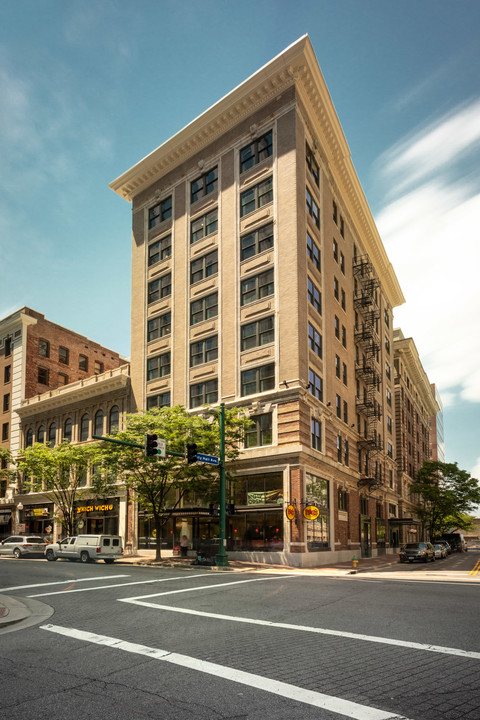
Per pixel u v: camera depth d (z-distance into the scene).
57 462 38.19
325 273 38.06
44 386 54.66
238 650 8.30
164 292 40.81
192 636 9.37
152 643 8.85
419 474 67.81
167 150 41.38
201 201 39.22
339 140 40.62
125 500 39.28
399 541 56.50
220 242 37.03
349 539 37.88
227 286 35.88
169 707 5.78
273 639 9.07
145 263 42.75
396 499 57.38
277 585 17.34
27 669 7.35
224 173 37.94
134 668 7.32
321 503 32.97
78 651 8.35
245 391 33.53
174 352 38.53
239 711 5.64
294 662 7.58
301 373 31.39
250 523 31.36
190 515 31.30
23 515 48.66
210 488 33.78
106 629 10.10
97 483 38.00
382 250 55.00
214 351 35.94
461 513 76.44
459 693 6.19
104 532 41.03
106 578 19.67
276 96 35.59
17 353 53.56
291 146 34.06
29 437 50.53
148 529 37.72
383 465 51.78
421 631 9.59
